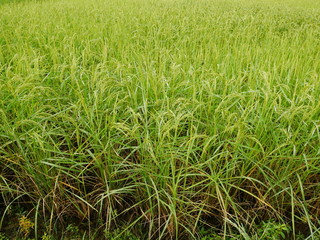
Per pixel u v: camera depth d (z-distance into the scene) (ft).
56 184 9.04
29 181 9.80
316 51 18.17
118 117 10.03
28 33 19.61
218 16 28.25
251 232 9.04
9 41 18.61
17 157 9.68
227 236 8.98
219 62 15.66
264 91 9.68
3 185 9.97
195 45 18.52
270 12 32.60
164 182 8.77
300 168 8.64
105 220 9.56
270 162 9.23
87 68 15.01
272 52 17.34
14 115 10.53
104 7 30.91
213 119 9.96
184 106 9.37
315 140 9.70
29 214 9.62
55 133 9.30
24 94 11.00
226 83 10.82
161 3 35.81
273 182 9.21
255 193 9.69
